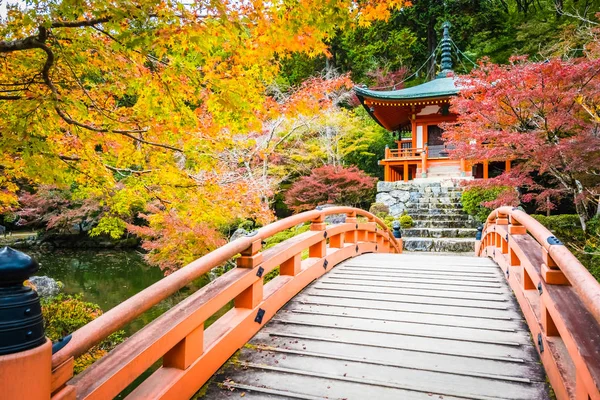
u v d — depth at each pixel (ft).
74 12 7.39
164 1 7.91
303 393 7.28
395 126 62.34
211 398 7.25
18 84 9.73
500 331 10.03
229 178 19.19
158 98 10.30
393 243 30.12
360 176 47.62
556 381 6.92
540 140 22.34
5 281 3.88
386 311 11.62
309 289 13.93
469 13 72.90
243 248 9.61
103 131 11.06
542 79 21.26
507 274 14.60
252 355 8.87
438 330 10.13
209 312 7.97
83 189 13.82
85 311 19.02
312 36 10.57
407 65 82.07
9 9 8.32
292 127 42.68
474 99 26.73
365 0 10.62
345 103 71.72
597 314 4.19
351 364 8.39
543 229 8.53
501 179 26.48
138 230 30.78
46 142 10.23
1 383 3.74
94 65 10.46
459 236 34.40
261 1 9.39
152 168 13.33
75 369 15.48
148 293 6.05
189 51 9.55
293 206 47.01
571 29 43.83
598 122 21.93
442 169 48.21
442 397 7.06
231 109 10.78
